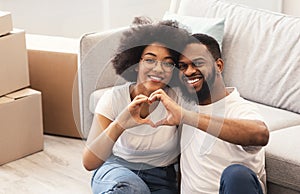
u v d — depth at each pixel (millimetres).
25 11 3975
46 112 3289
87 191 2689
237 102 1915
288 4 3309
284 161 2139
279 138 2281
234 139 1807
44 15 3961
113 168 1876
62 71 3178
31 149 3082
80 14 3906
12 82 3008
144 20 1662
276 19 2766
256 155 1975
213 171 1893
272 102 2695
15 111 2965
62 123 3271
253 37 2783
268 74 2697
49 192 2686
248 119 1842
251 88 2756
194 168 1894
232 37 2844
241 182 1766
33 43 3316
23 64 3051
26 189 2715
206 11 3004
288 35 2670
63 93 3211
